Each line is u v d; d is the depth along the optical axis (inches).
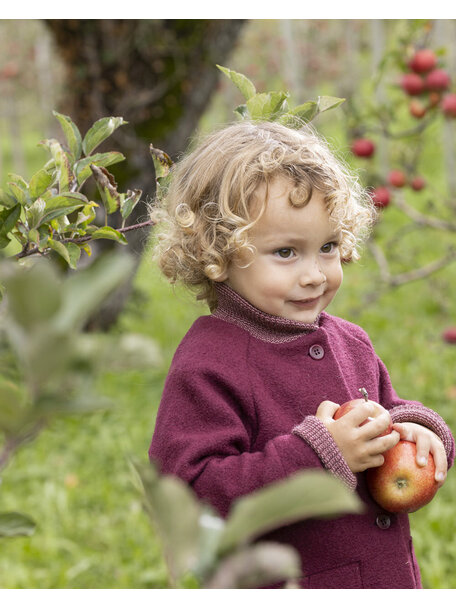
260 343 61.8
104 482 158.9
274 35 445.7
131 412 192.1
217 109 489.4
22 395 14.4
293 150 60.0
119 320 246.7
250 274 59.6
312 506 15.2
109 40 181.6
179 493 16.2
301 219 57.7
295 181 57.9
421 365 208.2
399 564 59.9
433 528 134.4
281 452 54.7
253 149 59.6
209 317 64.6
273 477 53.8
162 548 16.0
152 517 16.3
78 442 177.8
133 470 17.2
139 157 187.6
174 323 254.1
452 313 249.1
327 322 70.1
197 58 187.9
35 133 724.0
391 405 69.5
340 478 54.2
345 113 169.9
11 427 14.2
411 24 162.1
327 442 54.7
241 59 454.0
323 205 58.5
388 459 57.7
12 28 420.2
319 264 59.9
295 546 58.3
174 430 58.9
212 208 61.9
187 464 56.4
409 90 163.8
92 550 135.3
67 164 53.0
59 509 146.3
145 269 323.6
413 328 239.3
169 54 185.0
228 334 62.1
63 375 13.7
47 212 49.7
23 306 13.2
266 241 58.2
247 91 65.9
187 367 60.6
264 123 65.1
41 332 13.3
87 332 205.5
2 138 741.3
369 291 267.1
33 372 13.4
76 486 157.9
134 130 187.0
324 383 61.8
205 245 61.9
